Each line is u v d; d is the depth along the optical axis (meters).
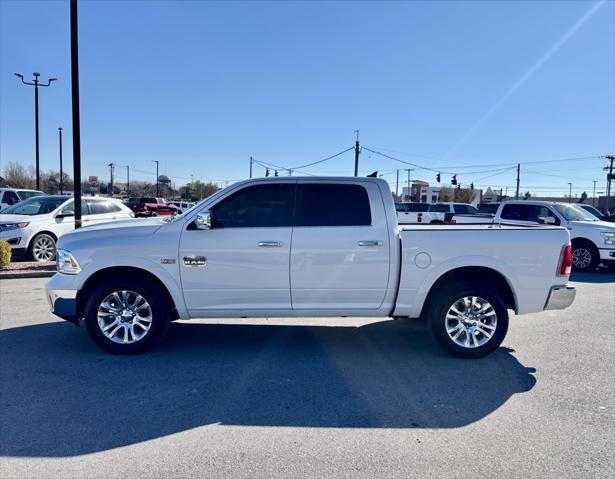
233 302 5.09
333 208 5.13
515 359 5.19
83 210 12.37
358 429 3.54
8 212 12.14
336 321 6.75
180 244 5.01
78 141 11.08
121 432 3.45
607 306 8.01
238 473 2.95
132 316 5.13
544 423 3.66
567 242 5.19
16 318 6.66
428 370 4.81
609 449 3.28
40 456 3.11
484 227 5.46
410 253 5.05
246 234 5.02
